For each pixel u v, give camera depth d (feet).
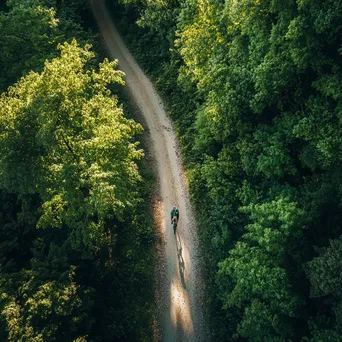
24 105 89.92
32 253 110.93
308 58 84.12
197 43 115.44
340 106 82.84
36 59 122.83
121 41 171.22
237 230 109.29
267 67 87.81
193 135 138.82
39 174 94.99
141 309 111.96
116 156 96.63
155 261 119.44
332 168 89.61
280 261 87.04
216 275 109.91
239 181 112.47
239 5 92.84
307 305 86.79
